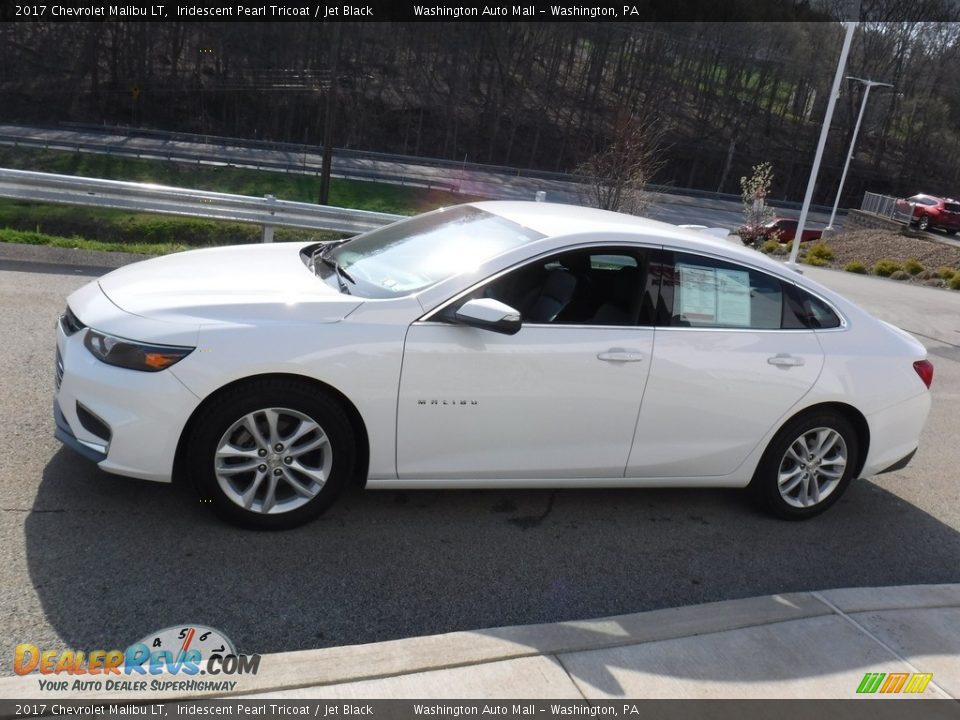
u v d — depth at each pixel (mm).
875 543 4477
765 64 85438
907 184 84750
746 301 4312
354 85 75688
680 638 3123
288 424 3609
